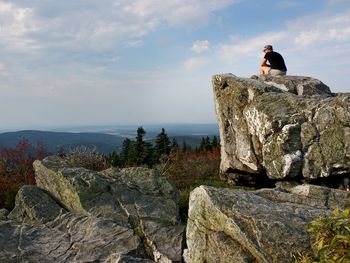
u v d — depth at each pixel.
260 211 6.44
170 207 11.03
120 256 7.52
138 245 9.10
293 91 14.55
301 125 11.48
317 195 7.70
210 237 6.66
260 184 13.77
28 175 16.83
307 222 6.20
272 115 11.84
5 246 8.86
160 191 11.95
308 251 5.58
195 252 6.93
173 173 18.77
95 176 11.81
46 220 10.62
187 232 7.41
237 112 13.31
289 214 6.42
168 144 42.03
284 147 11.41
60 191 11.66
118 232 9.51
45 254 8.62
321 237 4.92
